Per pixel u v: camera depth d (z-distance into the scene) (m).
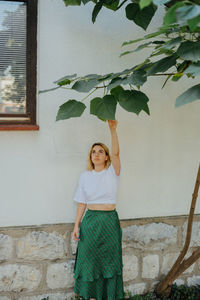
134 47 2.98
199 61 1.81
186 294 3.12
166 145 3.14
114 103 2.16
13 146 2.85
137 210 3.12
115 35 2.94
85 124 2.96
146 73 2.06
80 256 2.72
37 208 2.93
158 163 3.14
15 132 2.84
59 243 2.94
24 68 2.88
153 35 2.00
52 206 2.95
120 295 2.77
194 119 3.20
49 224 2.95
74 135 2.94
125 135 3.04
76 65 2.89
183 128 3.17
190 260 2.78
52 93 2.87
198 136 3.22
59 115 2.20
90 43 2.90
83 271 2.68
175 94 3.12
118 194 3.07
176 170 3.19
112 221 2.67
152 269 3.15
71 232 2.97
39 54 2.83
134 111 2.04
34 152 2.88
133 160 3.08
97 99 2.19
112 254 2.65
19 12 2.84
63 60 2.87
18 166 2.87
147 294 3.11
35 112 2.91
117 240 2.67
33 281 2.91
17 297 2.90
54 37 2.84
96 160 2.73
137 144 3.07
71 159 2.96
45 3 2.80
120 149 3.04
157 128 3.11
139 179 3.11
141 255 3.12
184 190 3.22
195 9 1.29
